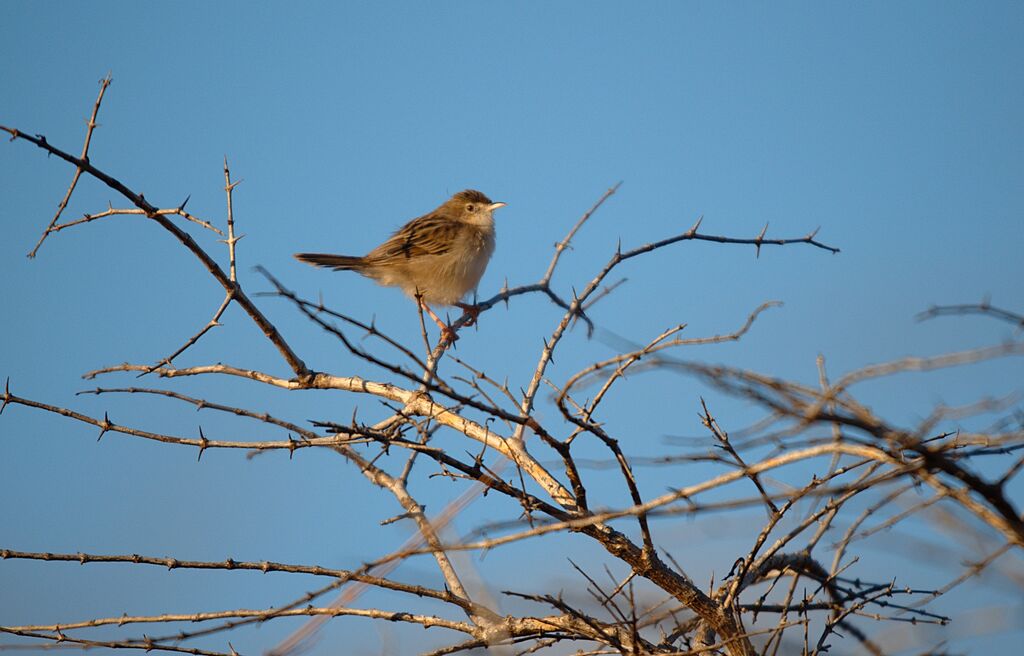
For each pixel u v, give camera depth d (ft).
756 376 20.51
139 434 35.47
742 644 29.63
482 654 35.78
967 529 21.01
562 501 32.45
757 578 32.32
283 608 25.23
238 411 35.17
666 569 30.30
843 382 19.60
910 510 21.63
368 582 30.37
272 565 31.14
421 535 29.78
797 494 20.85
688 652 27.25
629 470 28.53
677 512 20.31
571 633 30.58
